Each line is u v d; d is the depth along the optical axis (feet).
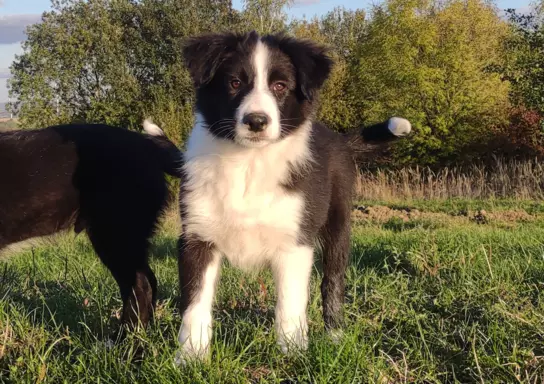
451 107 15.98
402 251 4.90
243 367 2.40
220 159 2.68
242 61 2.69
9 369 2.55
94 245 3.32
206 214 2.70
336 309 3.11
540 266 4.01
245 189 2.68
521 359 2.44
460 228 7.19
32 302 3.61
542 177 11.85
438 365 2.56
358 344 2.54
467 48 16.21
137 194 3.23
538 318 2.81
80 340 2.84
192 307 2.68
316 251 3.17
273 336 2.71
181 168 2.90
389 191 13.24
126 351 2.66
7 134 3.25
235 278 3.99
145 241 3.28
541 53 13.94
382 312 3.22
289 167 2.72
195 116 2.84
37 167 3.19
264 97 2.58
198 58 2.76
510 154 16.06
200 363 2.38
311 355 2.47
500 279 3.67
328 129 3.34
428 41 16.14
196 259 2.74
